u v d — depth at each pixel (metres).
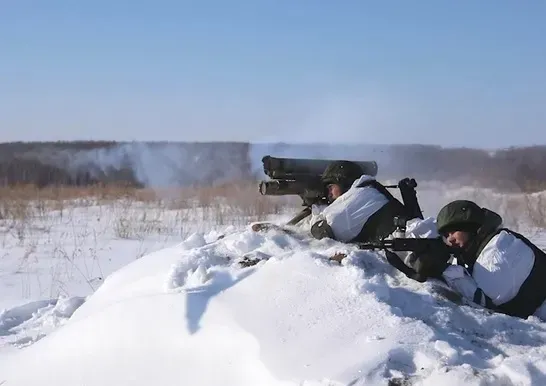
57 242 11.18
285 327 3.59
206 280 4.30
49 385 4.15
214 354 3.66
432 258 4.16
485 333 3.69
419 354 3.23
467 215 4.19
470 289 4.13
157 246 10.69
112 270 8.98
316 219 5.09
